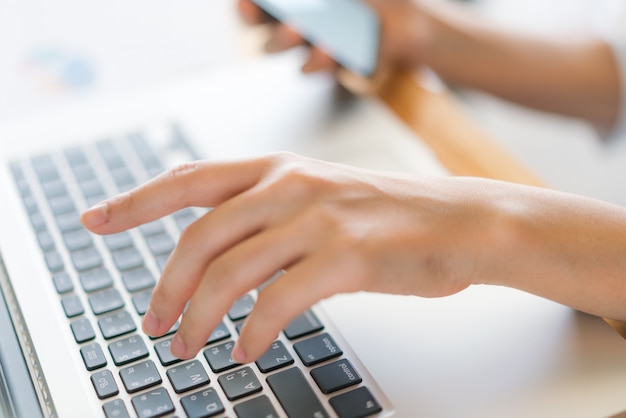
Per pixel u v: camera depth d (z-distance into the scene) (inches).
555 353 14.2
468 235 13.7
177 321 14.9
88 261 16.8
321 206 13.3
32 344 14.8
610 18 31.4
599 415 13.1
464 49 28.5
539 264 14.2
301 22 24.0
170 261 13.5
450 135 22.3
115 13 31.3
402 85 24.8
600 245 14.5
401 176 14.6
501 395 13.4
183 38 30.4
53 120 22.1
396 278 12.9
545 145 47.0
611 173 43.3
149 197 14.0
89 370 14.1
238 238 13.3
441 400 13.3
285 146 21.1
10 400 13.6
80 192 19.1
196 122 22.0
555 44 30.0
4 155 20.7
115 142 21.0
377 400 13.3
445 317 15.0
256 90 23.6
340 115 22.5
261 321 12.6
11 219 18.3
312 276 12.4
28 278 16.4
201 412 13.0
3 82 28.1
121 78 28.6
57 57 29.2
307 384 13.6
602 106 30.9
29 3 30.7
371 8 24.5
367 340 14.6
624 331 15.5
